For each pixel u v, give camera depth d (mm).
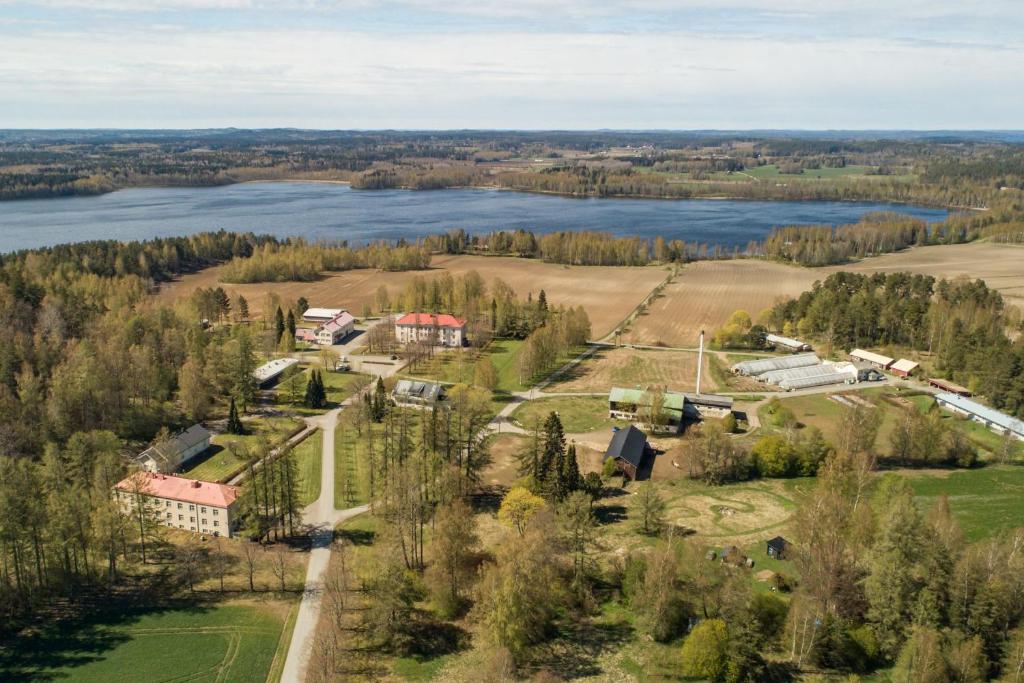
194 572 117688
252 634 102812
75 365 170375
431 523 131750
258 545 125562
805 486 150250
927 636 86875
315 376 194500
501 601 97375
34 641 100688
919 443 160250
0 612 104625
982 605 91188
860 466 136125
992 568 95250
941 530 103062
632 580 108250
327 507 139750
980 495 143375
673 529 128125
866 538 109875
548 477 135375
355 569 117812
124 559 121000
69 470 139875
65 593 111375
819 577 101438
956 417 190625
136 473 133000
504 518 128750
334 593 108938
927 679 84688
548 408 197250
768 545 120875
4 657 97250
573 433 179500
